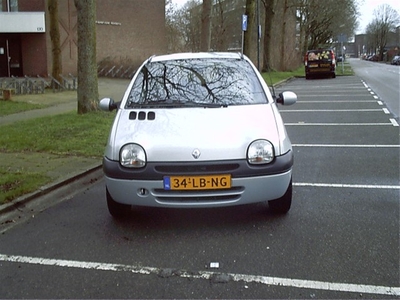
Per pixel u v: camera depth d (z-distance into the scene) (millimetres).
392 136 8141
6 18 23797
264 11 31562
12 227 4141
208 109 4133
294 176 5660
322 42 53938
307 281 3002
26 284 3053
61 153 6824
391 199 4648
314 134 8641
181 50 37438
